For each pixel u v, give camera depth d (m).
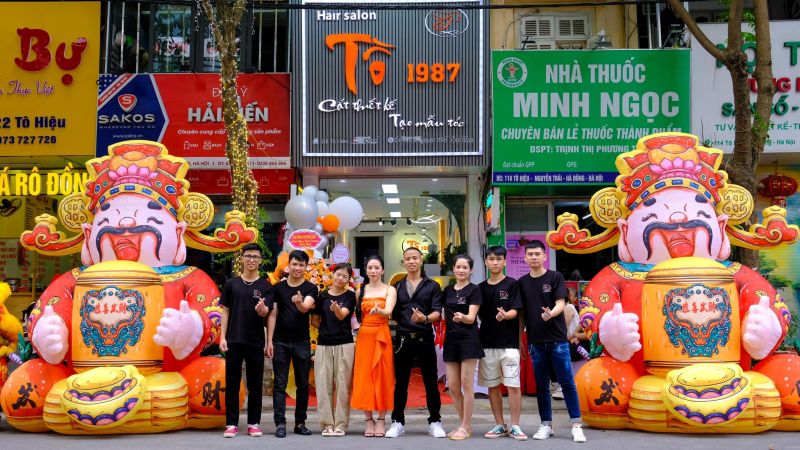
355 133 13.06
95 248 7.94
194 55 14.04
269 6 11.57
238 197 10.50
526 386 10.99
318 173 13.91
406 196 14.62
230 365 7.51
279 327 7.74
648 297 7.67
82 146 12.99
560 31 14.38
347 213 12.06
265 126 13.24
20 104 13.01
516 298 7.55
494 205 12.85
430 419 7.72
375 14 13.07
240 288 7.62
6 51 13.04
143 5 14.08
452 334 7.50
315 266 10.39
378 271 7.71
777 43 12.76
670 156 8.10
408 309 7.62
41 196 14.79
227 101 10.42
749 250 10.04
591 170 12.75
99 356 7.43
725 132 12.73
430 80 13.05
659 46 13.63
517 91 12.83
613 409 7.69
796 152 12.70
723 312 7.45
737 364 7.53
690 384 7.20
